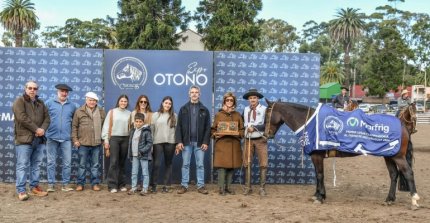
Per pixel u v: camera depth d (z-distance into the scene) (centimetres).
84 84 1028
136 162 921
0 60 1019
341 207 827
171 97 1031
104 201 850
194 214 760
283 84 1057
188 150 937
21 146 844
